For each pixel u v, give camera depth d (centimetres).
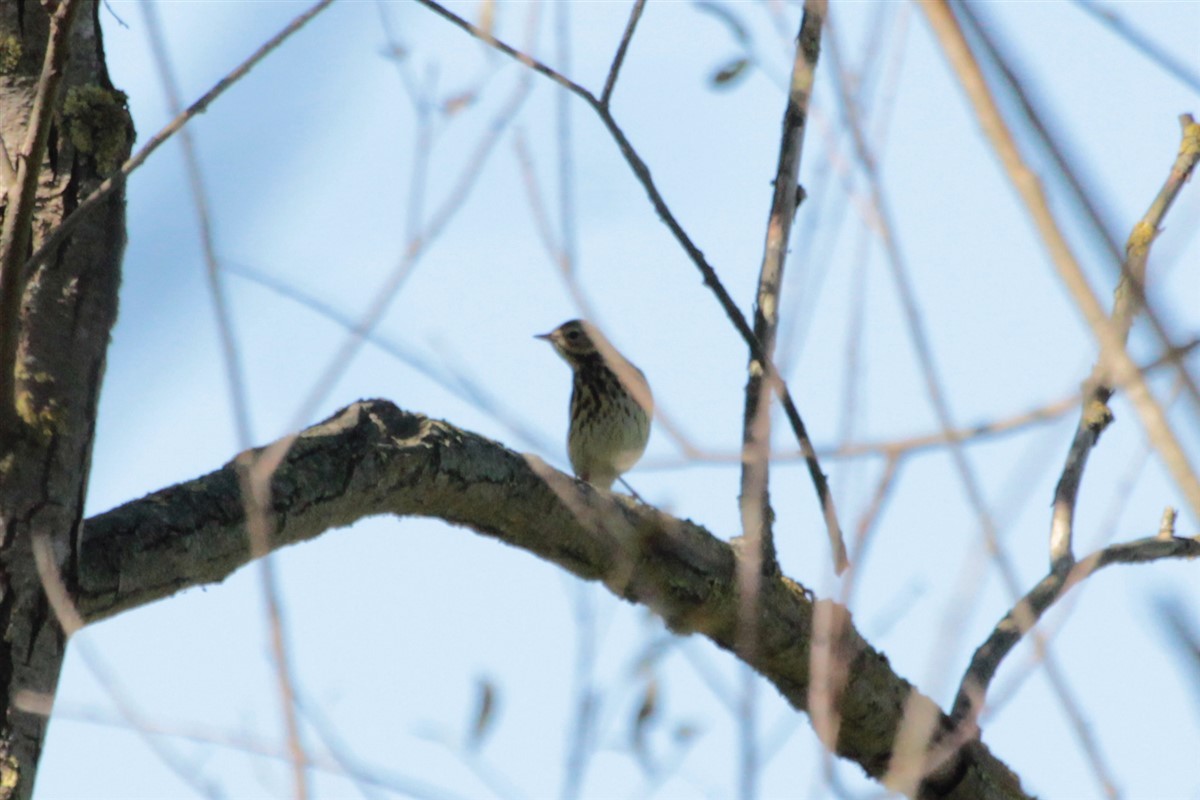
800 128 1010
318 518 941
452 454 996
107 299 860
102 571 829
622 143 795
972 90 365
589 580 1089
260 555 557
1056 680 511
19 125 870
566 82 716
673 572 1076
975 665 1144
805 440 811
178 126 621
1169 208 1055
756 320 982
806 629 1141
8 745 763
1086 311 362
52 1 890
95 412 842
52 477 811
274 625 543
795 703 1191
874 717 1158
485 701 641
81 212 752
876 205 532
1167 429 359
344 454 952
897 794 618
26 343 828
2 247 741
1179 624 388
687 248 825
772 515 1140
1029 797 1185
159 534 856
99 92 886
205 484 897
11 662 777
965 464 506
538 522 1041
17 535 794
